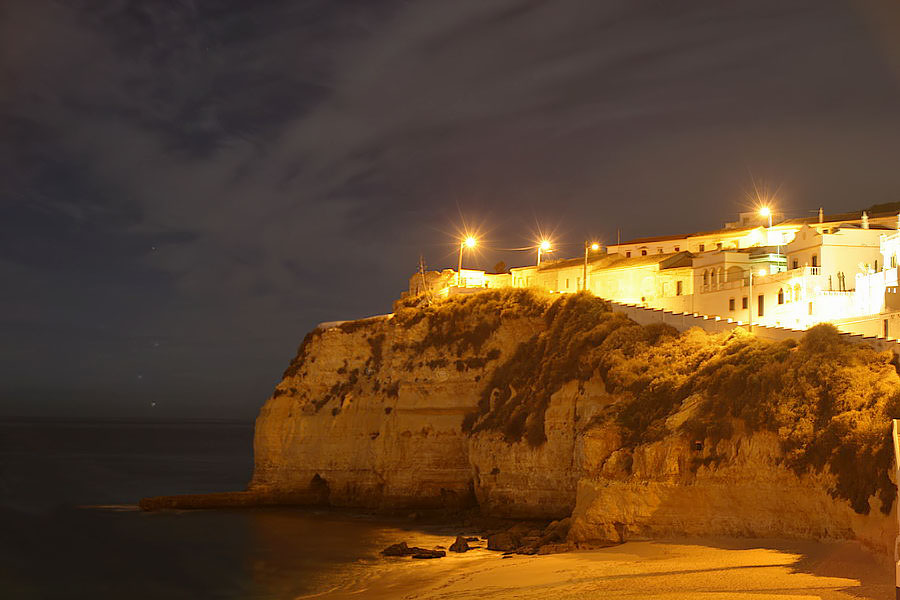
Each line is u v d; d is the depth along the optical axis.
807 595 39.62
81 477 136.12
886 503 45.59
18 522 87.62
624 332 76.12
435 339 95.12
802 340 59.81
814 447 51.53
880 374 53.56
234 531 81.50
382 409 95.75
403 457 91.94
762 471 53.97
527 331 90.00
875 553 45.69
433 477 90.56
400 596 51.47
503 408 84.19
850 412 50.53
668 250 119.81
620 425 64.75
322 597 54.25
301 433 100.06
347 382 100.69
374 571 61.50
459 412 90.94
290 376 103.94
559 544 62.09
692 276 96.12
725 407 57.94
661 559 52.25
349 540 75.38
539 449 77.25
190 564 67.19
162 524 86.12
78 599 57.34
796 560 47.50
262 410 103.25
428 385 92.50
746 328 68.69
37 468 149.50
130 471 151.00
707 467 56.53
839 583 41.59
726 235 112.94
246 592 57.66
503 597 46.34
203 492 120.06
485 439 82.75
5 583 61.78
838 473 49.56
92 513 94.69
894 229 88.00
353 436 97.31
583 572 50.78
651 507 58.19
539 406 79.25
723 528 55.28
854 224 95.56
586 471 64.06
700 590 42.81
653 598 42.00
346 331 103.25
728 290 87.12
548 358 82.75
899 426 39.97
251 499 98.94
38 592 59.38
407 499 91.00
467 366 91.31
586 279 104.94
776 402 54.84
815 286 78.00
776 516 53.12
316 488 99.25
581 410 74.88
